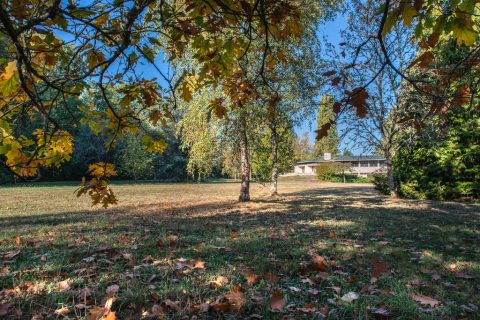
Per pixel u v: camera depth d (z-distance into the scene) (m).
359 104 1.27
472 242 4.73
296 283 2.94
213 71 1.74
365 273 3.20
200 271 3.21
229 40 1.57
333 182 34.41
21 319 2.23
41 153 1.45
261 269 3.27
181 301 2.47
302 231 5.57
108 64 1.41
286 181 37.91
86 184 1.75
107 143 1.78
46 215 8.51
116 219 7.52
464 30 1.25
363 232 5.49
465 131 11.20
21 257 3.83
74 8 1.27
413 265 3.47
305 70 9.84
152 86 1.74
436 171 11.97
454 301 2.54
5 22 1.00
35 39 1.46
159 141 1.92
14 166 1.35
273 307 2.28
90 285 2.82
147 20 1.58
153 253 3.99
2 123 1.36
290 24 1.62
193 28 1.44
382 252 4.01
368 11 10.05
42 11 1.23
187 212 8.99
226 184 28.94
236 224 6.52
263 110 9.58
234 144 11.52
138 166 29.06
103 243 4.59
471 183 11.29
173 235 5.09
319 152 56.56
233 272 3.20
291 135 14.46
